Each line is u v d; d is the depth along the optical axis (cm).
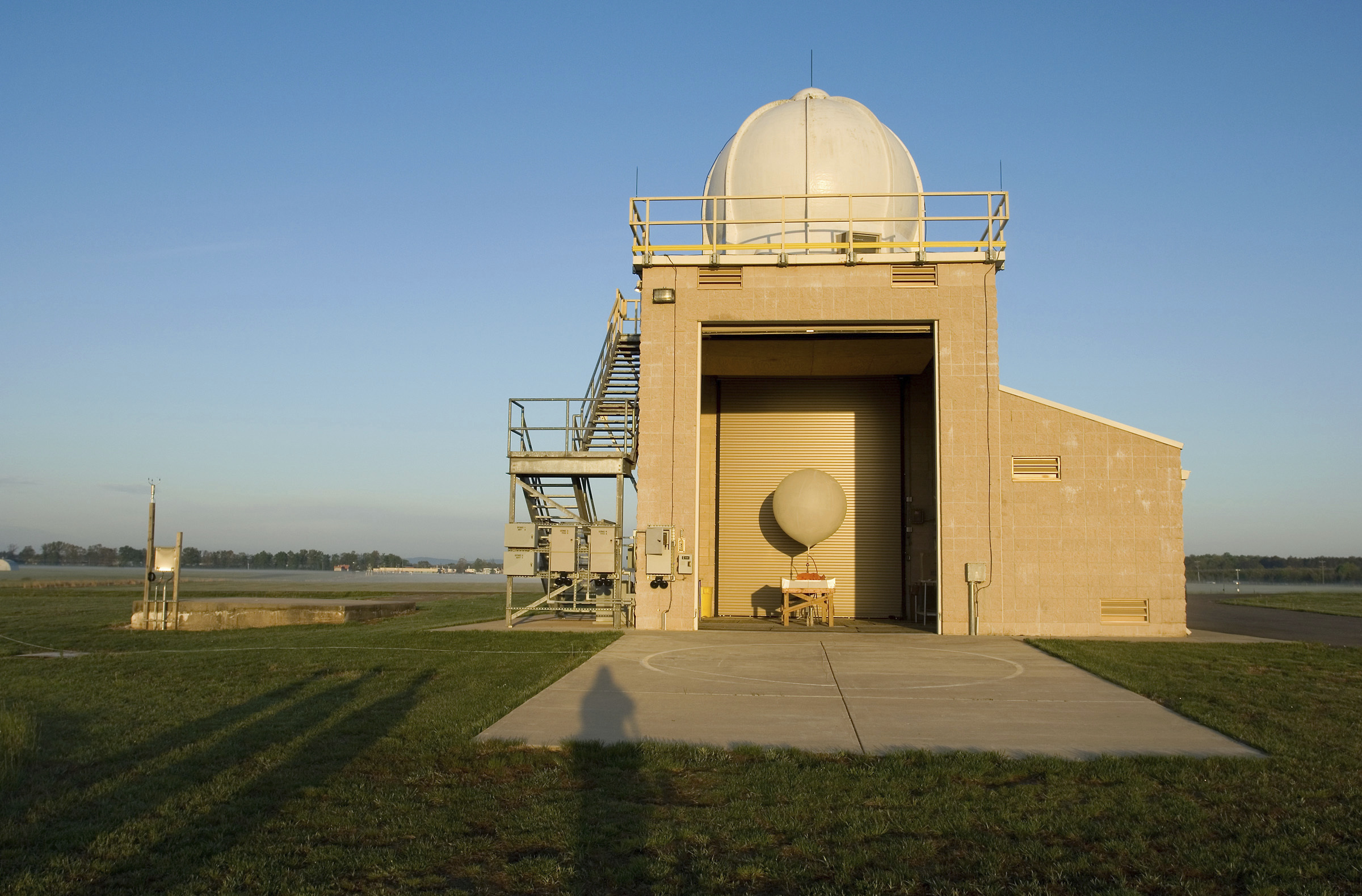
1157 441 2059
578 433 2400
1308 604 3503
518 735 1001
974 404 2075
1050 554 2044
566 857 646
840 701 1211
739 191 2364
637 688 1302
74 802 770
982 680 1377
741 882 609
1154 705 1188
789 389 2736
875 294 2112
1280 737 981
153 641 2069
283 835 690
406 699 1216
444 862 640
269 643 1972
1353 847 671
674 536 2091
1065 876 621
